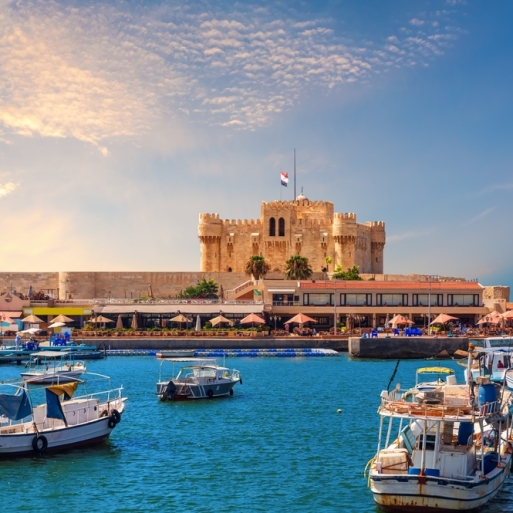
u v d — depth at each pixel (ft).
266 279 428.15
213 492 103.60
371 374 234.38
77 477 110.42
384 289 377.09
